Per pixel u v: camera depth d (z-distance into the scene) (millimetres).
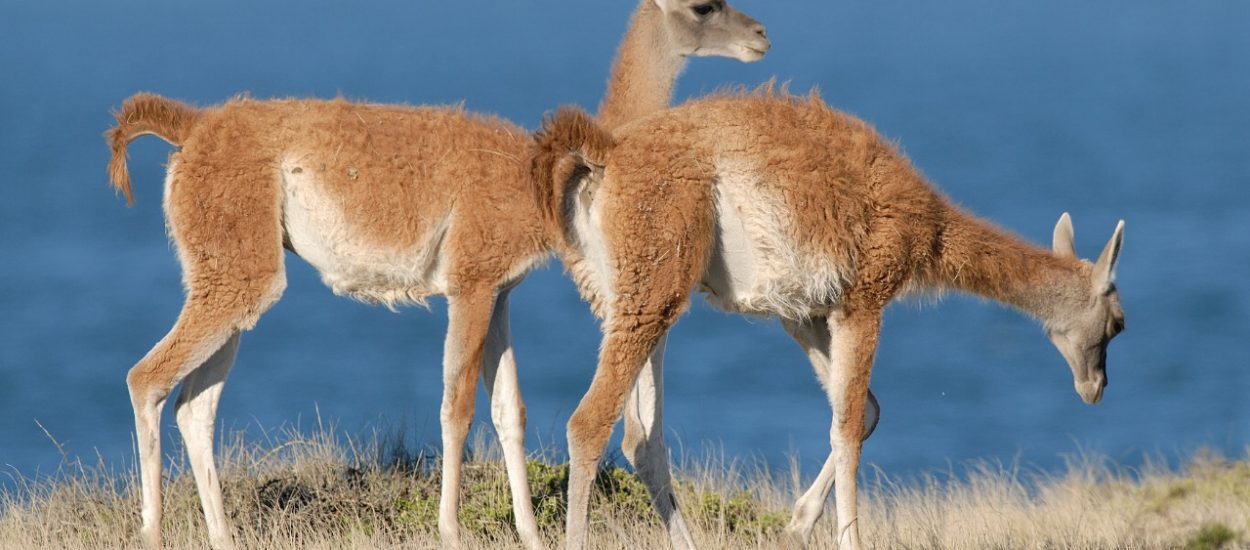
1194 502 29094
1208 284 129500
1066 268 27688
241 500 27938
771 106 23984
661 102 33062
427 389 89062
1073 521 27547
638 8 32969
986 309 129625
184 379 26688
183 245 26297
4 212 189250
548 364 98562
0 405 84000
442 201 27172
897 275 24500
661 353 24953
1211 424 76125
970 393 88938
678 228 22688
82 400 86062
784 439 70938
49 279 138875
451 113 28172
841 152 24016
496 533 27141
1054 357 103688
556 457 31875
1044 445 70188
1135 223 167250
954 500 31062
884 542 25453
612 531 26500
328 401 82812
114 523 26984
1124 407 82750
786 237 23406
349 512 27812
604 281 23219
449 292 27250
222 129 26656
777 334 118188
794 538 25391
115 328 113375
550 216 23266
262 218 26578
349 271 27531
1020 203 185750
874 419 25578
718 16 33125
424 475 30062
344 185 26984
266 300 26562
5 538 26047
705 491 29109
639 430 24781
